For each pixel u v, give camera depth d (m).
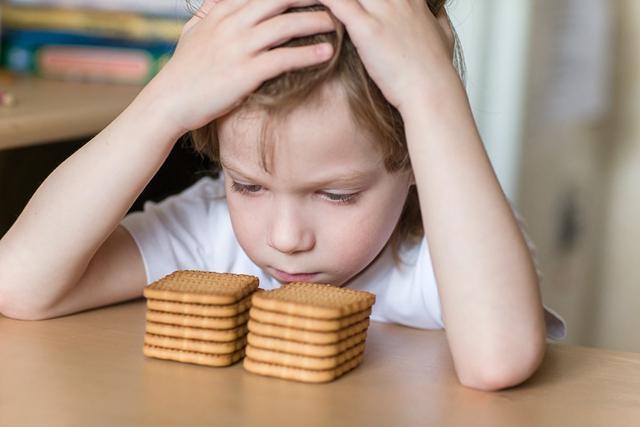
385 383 1.15
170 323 1.17
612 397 1.15
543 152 2.38
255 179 1.20
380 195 1.23
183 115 1.24
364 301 1.16
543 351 1.18
